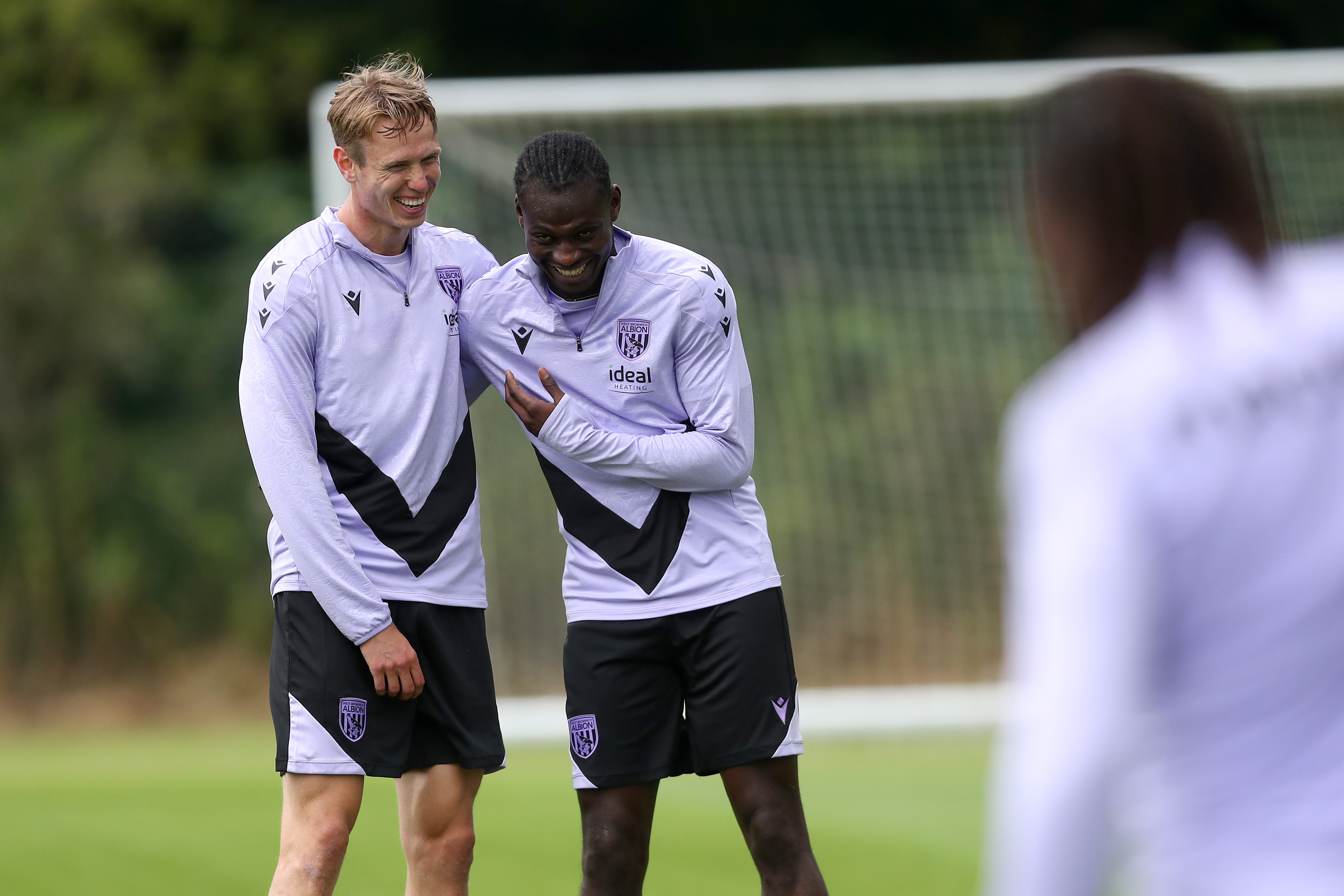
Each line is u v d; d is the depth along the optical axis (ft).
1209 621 14.08
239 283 150.30
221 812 67.87
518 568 98.84
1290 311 14.67
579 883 52.75
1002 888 13.69
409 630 34.32
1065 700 13.34
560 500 35.17
